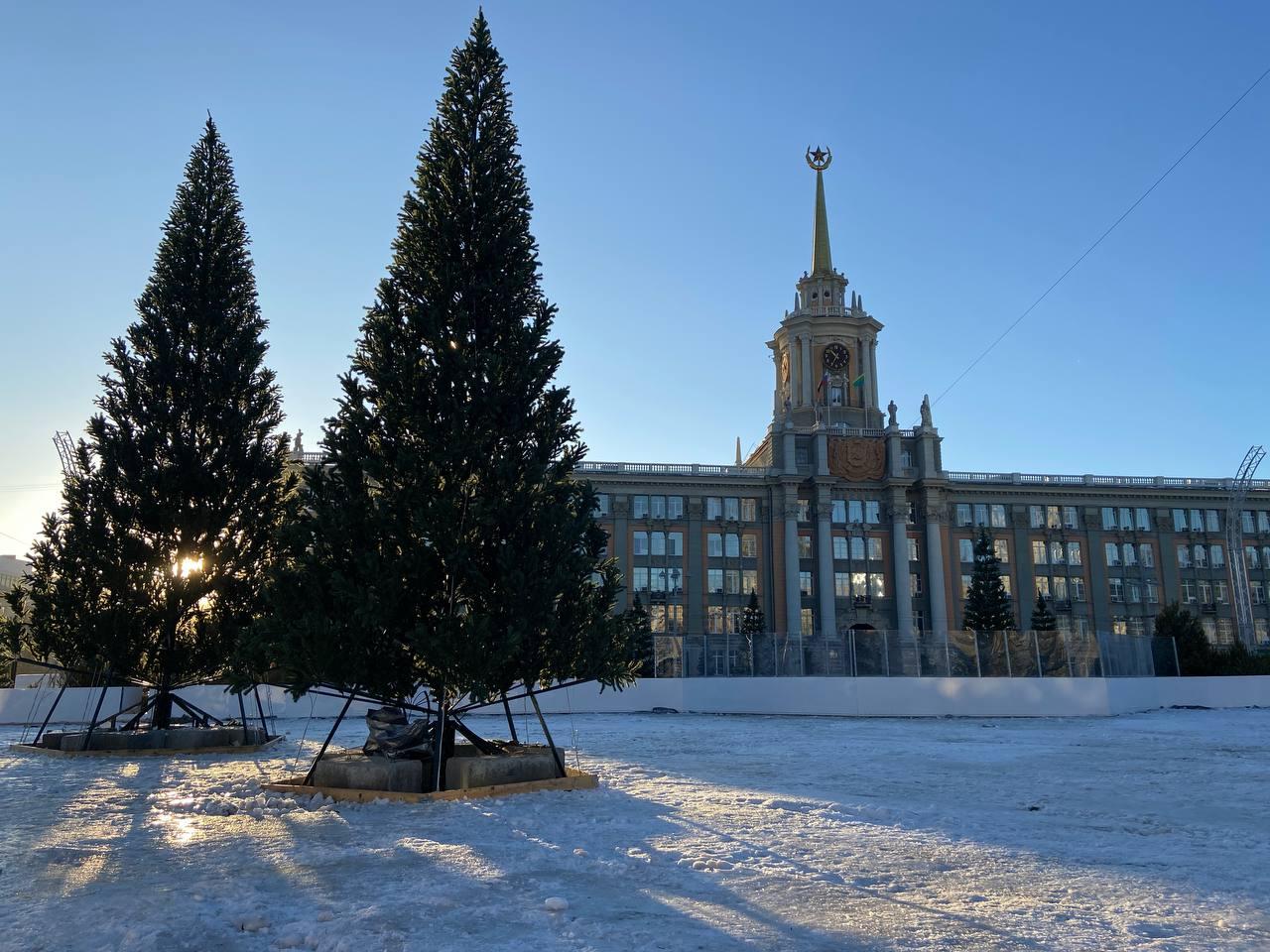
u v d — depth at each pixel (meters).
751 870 9.12
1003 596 84.25
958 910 7.66
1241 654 52.94
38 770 18.22
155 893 8.02
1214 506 98.00
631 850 10.00
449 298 16.38
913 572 93.38
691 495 93.44
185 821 11.83
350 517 14.70
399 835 10.80
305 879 8.58
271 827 11.37
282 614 14.44
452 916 7.36
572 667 15.34
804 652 42.03
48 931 6.93
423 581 14.79
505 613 14.87
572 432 16.44
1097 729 31.50
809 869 9.20
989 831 11.50
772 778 17.16
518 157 17.75
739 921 7.30
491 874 8.82
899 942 6.76
